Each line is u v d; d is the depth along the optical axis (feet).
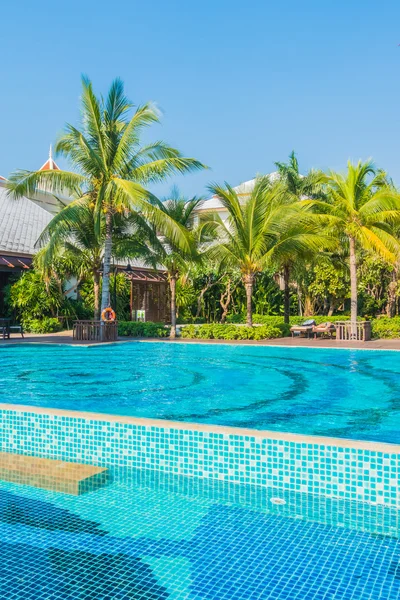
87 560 9.71
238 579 9.04
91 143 56.44
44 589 8.71
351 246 61.52
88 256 68.85
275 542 10.50
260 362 41.29
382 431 18.84
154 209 53.72
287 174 86.53
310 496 13.38
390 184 77.61
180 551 10.10
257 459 14.17
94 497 13.04
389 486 12.60
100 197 54.19
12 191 56.80
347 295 93.45
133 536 10.76
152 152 56.75
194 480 14.66
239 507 12.43
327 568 9.45
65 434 17.06
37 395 26.71
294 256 66.44
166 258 65.00
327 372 35.53
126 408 23.21
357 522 11.51
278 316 95.50
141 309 99.35
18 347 52.31
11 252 72.69
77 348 51.93
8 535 10.82
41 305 73.51
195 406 23.63
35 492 13.37
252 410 22.77
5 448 18.34
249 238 62.95
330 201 68.39
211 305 106.52
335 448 13.26
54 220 55.26
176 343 57.11
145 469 15.64
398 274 90.43
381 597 8.47
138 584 8.87
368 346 52.24
